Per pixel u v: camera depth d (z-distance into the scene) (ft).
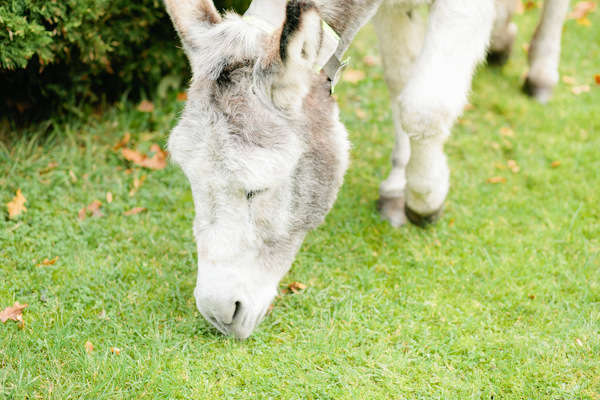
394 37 11.04
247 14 7.84
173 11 7.47
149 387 7.92
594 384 8.08
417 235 11.24
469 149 13.66
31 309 9.13
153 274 10.05
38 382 7.89
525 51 17.29
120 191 12.02
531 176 12.66
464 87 9.59
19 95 13.12
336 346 8.72
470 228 11.34
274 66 6.58
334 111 8.10
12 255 10.16
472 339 8.83
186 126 6.81
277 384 8.05
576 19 18.44
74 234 10.77
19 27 10.28
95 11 11.64
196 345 8.68
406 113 9.34
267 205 7.17
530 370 8.26
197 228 7.29
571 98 15.33
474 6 9.14
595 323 9.07
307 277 10.13
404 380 8.15
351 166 13.15
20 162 12.33
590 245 10.82
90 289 9.68
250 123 6.77
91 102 14.20
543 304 9.57
